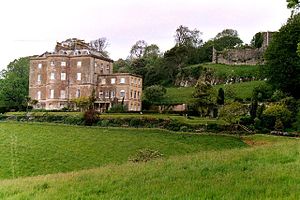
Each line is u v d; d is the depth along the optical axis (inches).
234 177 780.0
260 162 948.0
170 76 6456.7
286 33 4005.9
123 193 741.3
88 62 4753.9
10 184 993.5
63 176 1059.9
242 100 4148.6
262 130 3102.9
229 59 6245.1
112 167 1176.2
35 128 3203.7
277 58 3971.5
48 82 4813.0
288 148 1102.4
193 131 3075.8
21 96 4827.8
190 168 951.0
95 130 3125.0
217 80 5713.6
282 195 619.2
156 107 4766.2
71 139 2780.5
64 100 4773.6
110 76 4726.9
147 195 695.1
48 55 4849.9
